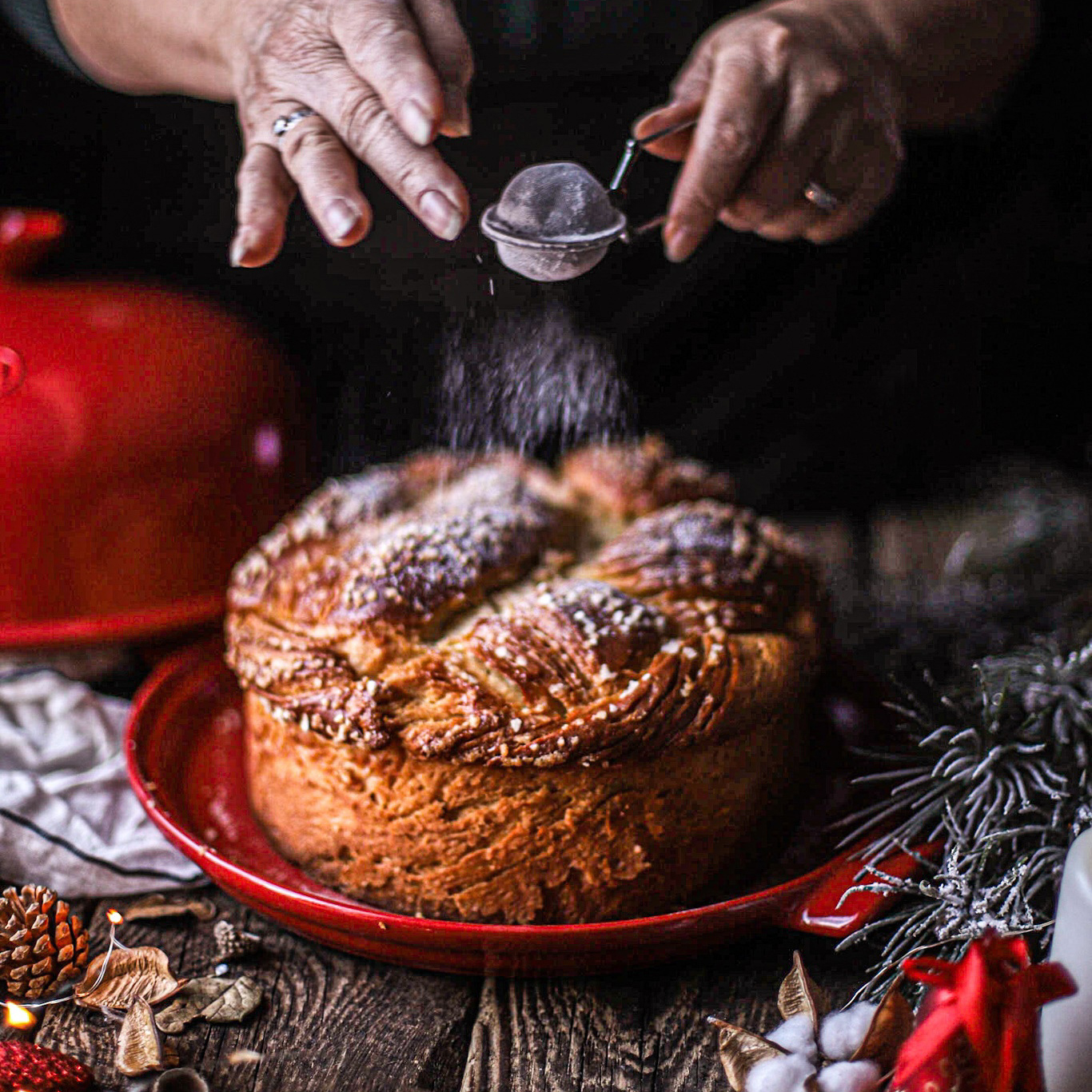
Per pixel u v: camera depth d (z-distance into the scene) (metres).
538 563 0.94
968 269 1.81
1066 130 1.71
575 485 1.07
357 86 0.76
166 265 1.80
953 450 1.96
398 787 0.82
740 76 0.88
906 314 1.84
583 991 0.80
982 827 0.81
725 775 0.85
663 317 1.80
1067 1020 0.59
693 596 0.90
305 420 1.31
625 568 0.92
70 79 1.70
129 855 0.89
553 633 0.83
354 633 0.85
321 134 0.78
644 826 0.82
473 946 0.77
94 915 0.87
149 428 1.13
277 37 0.80
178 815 0.92
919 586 1.33
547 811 0.81
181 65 1.07
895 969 0.80
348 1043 0.75
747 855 0.88
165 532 1.15
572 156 1.54
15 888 0.84
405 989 0.81
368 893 0.86
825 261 1.79
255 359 1.25
